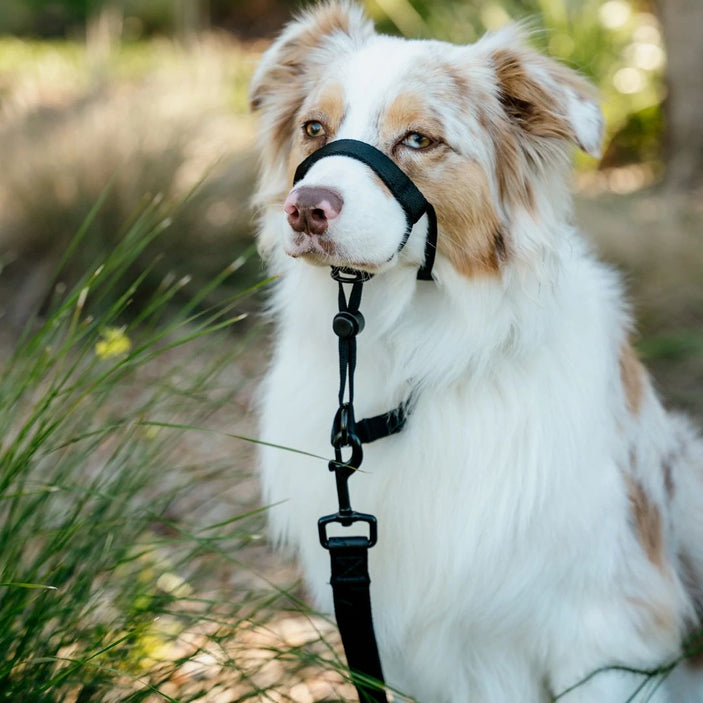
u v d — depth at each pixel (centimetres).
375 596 242
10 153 665
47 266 586
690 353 504
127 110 679
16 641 235
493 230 228
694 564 270
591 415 230
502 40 245
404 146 222
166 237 580
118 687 234
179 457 400
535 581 228
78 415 295
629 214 652
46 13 1433
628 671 234
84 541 250
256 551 355
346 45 257
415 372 230
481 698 246
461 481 228
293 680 281
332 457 237
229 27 1355
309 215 202
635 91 905
